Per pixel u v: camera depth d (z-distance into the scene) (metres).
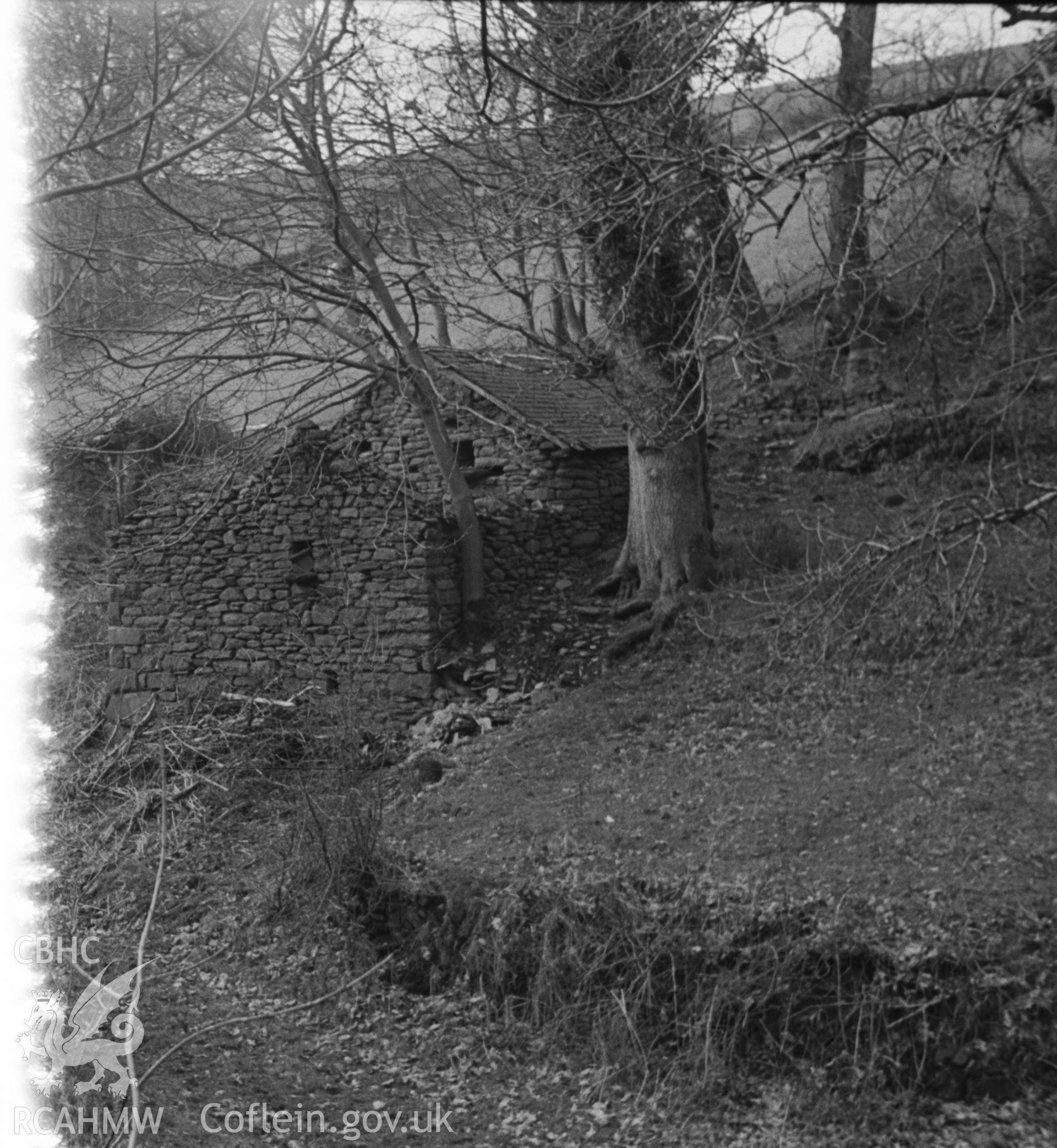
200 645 19.05
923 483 18.61
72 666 18.73
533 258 16.25
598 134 11.66
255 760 16.02
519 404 20.53
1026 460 17.95
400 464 21.23
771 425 22.48
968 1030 8.74
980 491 17.45
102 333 14.81
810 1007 9.24
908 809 11.67
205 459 18.00
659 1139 8.81
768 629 13.80
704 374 11.63
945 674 14.34
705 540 18.33
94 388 15.43
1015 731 12.94
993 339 18.16
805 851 11.16
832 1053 9.07
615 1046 9.71
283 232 16.77
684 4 11.08
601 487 20.66
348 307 16.12
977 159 9.64
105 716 18.72
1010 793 11.65
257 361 17.12
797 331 18.45
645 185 10.41
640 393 15.68
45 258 12.48
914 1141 8.35
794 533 18.95
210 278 16.16
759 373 16.19
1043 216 11.09
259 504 18.69
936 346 16.80
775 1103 8.94
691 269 13.02
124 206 14.59
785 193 24.08
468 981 10.92
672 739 14.96
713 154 9.97
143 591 19.47
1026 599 15.06
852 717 14.14
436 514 18.36
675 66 10.73
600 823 12.76
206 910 13.25
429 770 15.41
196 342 18.50
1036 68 8.66
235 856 14.27
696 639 17.17
